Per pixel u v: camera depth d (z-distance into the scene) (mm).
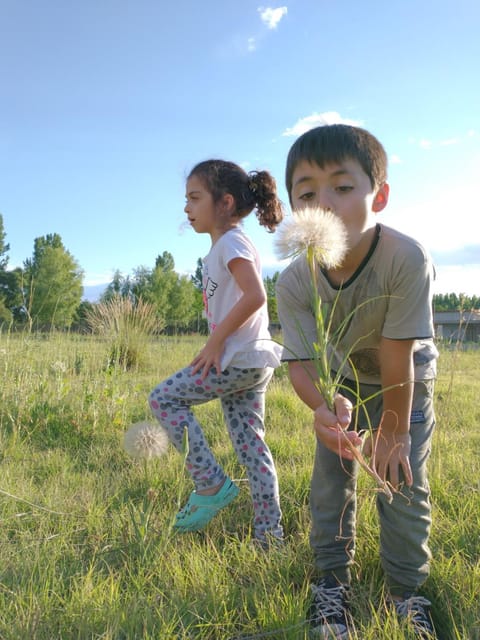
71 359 6852
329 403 1548
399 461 1830
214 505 2467
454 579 1952
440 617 1826
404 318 1776
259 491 2480
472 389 6637
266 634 1621
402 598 1866
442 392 6258
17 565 2086
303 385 1938
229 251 2477
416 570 1853
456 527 2322
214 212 2672
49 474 3277
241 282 2436
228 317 2404
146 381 6852
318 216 1435
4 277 47375
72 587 1949
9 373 5297
